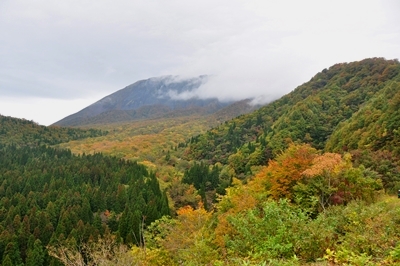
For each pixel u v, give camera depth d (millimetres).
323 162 18453
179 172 88938
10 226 44719
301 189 17828
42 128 194875
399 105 42594
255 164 70562
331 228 8922
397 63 114438
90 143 159875
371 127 45875
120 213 52531
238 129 116562
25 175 74188
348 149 47031
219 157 98562
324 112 93625
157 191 61125
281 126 84438
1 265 37062
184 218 22094
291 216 9297
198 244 10969
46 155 114250
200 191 62062
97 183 72875
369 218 9758
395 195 20875
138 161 109562
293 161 19750
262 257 7934
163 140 156500
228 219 12812
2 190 63438
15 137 169500
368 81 106562
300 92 131000
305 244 8195
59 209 51812
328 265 7035
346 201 17328
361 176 19188
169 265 13984
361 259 6461
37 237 41812
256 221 9641
